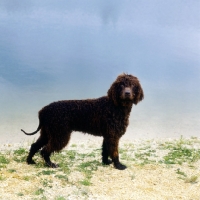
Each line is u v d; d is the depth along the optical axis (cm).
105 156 293
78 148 354
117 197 222
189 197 231
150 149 354
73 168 273
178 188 246
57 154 313
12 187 221
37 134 412
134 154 332
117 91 272
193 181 259
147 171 277
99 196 221
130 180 255
